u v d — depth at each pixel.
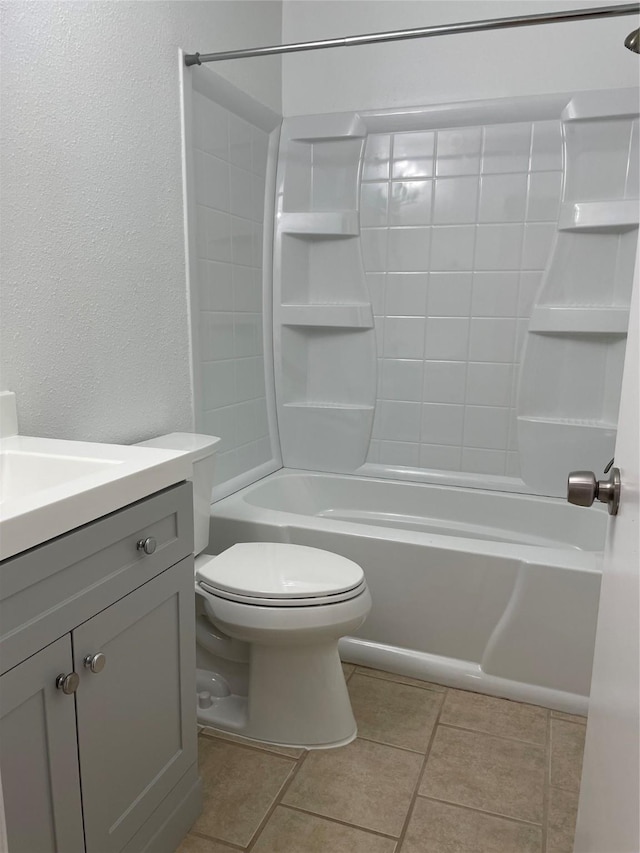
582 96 2.17
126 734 1.11
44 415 1.47
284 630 1.48
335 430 2.68
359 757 1.58
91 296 1.59
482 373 2.47
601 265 2.26
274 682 1.63
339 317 2.58
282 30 2.56
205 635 1.76
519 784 1.50
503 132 2.31
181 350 1.99
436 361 2.53
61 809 0.96
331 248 2.61
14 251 1.35
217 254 2.23
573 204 2.22
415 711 1.77
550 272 2.31
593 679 0.98
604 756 0.78
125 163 1.68
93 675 1.01
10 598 0.84
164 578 1.19
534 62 2.24
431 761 1.57
